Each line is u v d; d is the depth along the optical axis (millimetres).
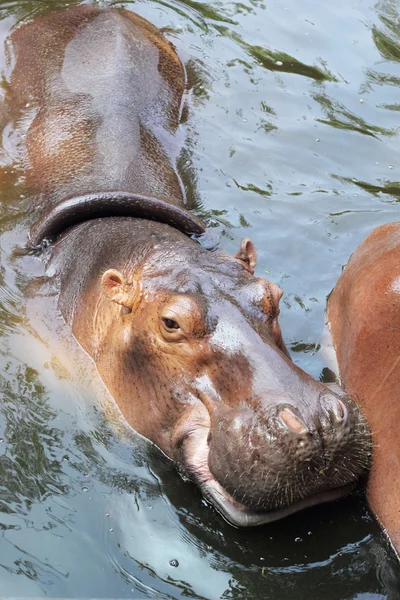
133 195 10367
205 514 7434
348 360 8500
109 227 10023
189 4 16188
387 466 7320
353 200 11859
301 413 6852
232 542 7180
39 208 11094
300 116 13445
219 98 13750
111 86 12828
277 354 7348
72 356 9141
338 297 9516
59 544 7074
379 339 8039
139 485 7711
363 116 13500
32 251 10539
